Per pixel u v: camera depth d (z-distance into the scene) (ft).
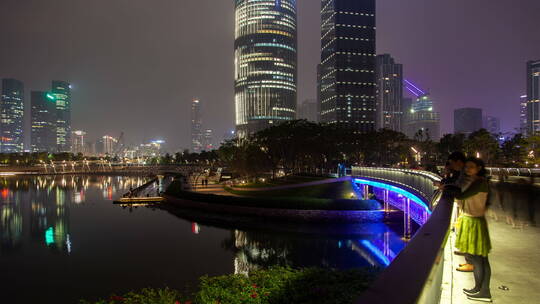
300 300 41.57
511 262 28.19
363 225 191.42
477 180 21.07
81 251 154.10
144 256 145.28
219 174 501.56
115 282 114.32
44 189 460.14
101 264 134.72
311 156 391.45
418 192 106.73
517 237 36.88
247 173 377.91
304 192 245.04
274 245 159.53
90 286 110.42
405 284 8.68
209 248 157.07
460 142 410.11
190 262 136.46
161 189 434.71
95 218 234.38
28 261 139.03
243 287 46.68
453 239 31.68
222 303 43.14
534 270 26.20
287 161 365.20
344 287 43.96
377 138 409.69
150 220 223.92
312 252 147.54
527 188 90.12
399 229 183.32
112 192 418.72
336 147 401.90
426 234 14.34
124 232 191.42
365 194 226.79
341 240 165.17
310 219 202.28
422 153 485.56
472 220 21.18
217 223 209.36
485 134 330.34
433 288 11.35
